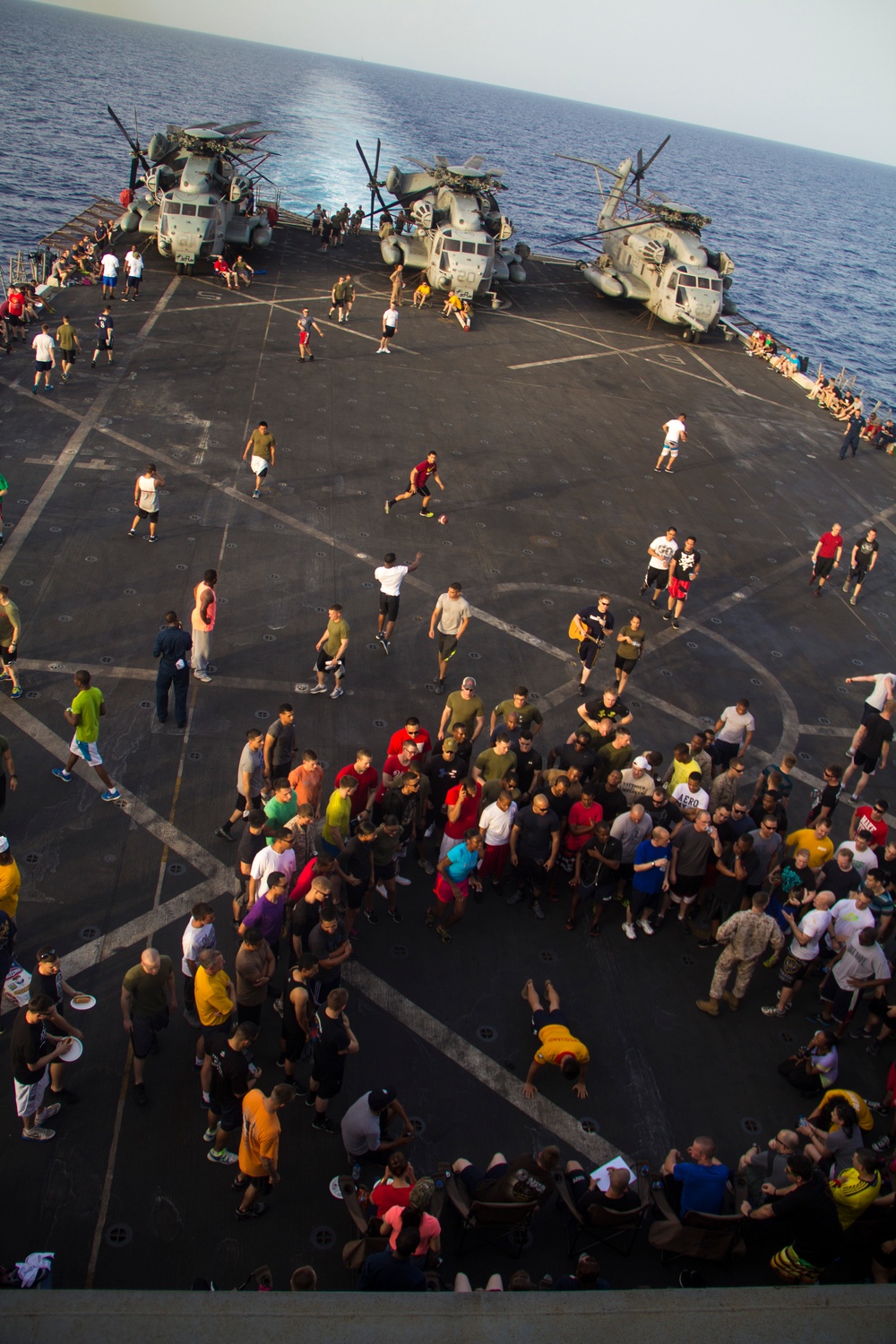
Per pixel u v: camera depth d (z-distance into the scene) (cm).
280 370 2597
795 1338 270
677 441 2406
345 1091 849
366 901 1055
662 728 1483
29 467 1864
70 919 968
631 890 1084
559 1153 739
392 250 3519
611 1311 274
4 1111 790
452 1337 264
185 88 18038
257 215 3712
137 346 2567
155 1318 263
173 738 1255
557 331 3475
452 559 1844
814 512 2395
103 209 4188
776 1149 788
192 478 1944
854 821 1305
